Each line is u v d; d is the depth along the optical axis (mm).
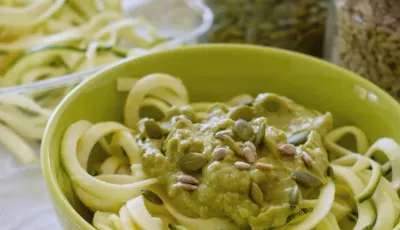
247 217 318
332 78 398
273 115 376
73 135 357
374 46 419
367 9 424
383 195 343
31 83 470
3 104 451
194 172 333
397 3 424
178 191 331
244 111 365
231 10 541
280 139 343
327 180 340
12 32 535
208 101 420
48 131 341
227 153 329
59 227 384
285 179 328
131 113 390
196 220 329
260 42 546
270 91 416
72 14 591
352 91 392
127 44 577
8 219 388
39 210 396
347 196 360
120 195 337
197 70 411
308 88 407
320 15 535
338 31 456
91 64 513
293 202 320
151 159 341
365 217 337
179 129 346
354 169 361
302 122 374
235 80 416
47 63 521
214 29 551
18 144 440
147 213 326
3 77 519
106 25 580
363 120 391
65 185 342
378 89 383
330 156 391
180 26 609
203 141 338
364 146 389
